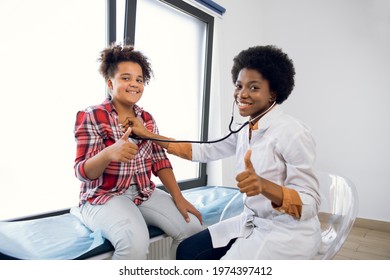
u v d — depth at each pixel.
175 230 1.02
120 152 0.83
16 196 1.18
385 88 2.09
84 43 1.38
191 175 2.11
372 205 2.18
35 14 1.20
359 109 2.20
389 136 2.09
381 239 1.97
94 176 0.90
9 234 0.92
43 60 1.23
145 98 1.71
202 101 2.08
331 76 2.31
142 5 1.64
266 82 0.83
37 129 1.22
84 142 0.94
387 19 2.06
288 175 0.78
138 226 0.89
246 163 0.66
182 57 1.94
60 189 1.31
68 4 1.31
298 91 2.48
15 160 1.17
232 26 2.20
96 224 0.92
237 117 2.22
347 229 0.80
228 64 2.16
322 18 2.33
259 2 2.58
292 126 0.80
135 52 1.08
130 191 1.06
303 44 2.44
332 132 2.33
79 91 1.36
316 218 0.85
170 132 1.90
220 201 1.46
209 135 2.13
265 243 0.77
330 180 0.95
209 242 0.94
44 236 0.92
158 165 1.17
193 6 1.87
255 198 0.85
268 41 2.63
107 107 1.03
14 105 1.15
